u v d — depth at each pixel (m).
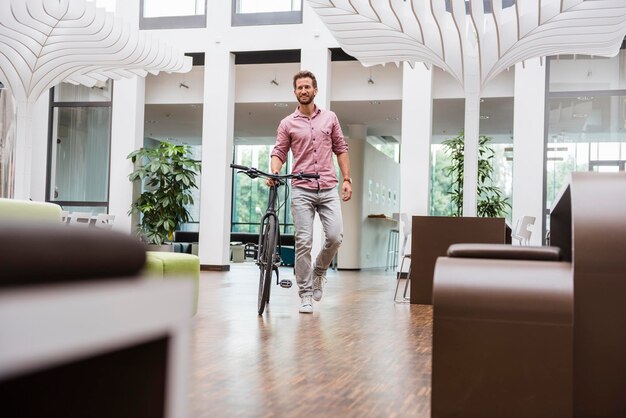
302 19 10.34
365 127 14.42
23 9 6.53
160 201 11.15
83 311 0.40
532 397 1.42
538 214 9.49
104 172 11.32
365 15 6.07
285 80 11.92
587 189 1.50
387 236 16.45
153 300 0.46
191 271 4.08
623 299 1.44
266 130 15.48
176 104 12.36
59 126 11.50
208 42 10.72
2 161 10.85
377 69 11.41
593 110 9.55
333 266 14.43
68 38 7.23
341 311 4.86
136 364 0.51
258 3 10.57
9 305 0.35
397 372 2.53
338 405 1.99
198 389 2.18
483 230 5.39
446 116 12.89
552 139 9.63
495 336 1.45
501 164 14.30
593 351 1.45
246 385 2.25
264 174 4.40
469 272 1.49
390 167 16.67
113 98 11.15
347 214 13.71
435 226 5.50
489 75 6.14
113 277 0.44
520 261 1.50
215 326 3.80
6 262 0.35
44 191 11.38
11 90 7.54
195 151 19.72
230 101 10.77
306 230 4.57
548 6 5.64
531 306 1.43
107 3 11.16
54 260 0.38
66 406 0.57
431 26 6.15
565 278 1.44
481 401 1.45
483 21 5.83
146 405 0.51
